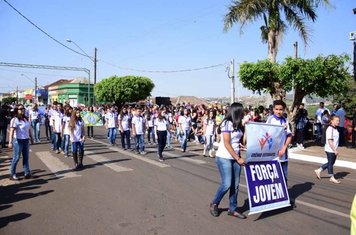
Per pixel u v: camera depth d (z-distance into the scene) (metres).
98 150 15.12
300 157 13.35
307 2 18.41
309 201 7.13
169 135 16.69
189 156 13.63
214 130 13.50
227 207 6.66
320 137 17.91
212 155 13.63
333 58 14.23
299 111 15.50
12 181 8.92
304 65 14.39
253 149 5.93
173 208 6.58
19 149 9.07
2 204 6.89
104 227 5.61
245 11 18.73
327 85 14.49
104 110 32.25
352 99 17.94
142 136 14.22
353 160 12.33
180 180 9.01
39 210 6.50
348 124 17.86
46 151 14.62
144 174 9.78
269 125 6.15
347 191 8.07
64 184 8.54
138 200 7.11
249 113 16.28
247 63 16.14
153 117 18.31
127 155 13.59
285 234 5.32
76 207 6.66
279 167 6.41
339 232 5.42
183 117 15.14
